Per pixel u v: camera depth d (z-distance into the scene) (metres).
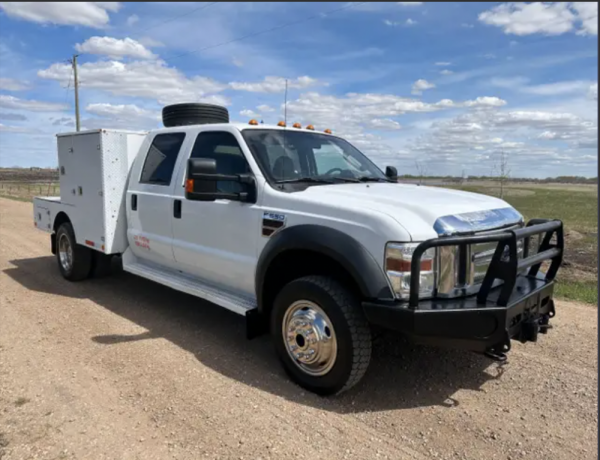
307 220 3.58
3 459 2.72
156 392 3.53
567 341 4.57
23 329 4.85
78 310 5.50
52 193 29.23
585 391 3.62
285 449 2.86
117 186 5.74
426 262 3.14
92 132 5.74
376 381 3.78
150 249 5.38
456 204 3.57
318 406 3.38
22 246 9.76
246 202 4.09
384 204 3.47
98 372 3.85
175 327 4.95
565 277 7.30
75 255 6.56
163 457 2.77
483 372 3.95
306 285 3.46
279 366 4.04
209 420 3.16
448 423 3.19
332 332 3.35
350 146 5.43
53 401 3.38
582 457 2.83
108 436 2.97
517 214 3.90
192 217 4.67
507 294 3.07
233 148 4.38
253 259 4.05
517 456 2.84
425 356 4.25
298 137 4.73
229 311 5.50
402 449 2.89
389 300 3.12
